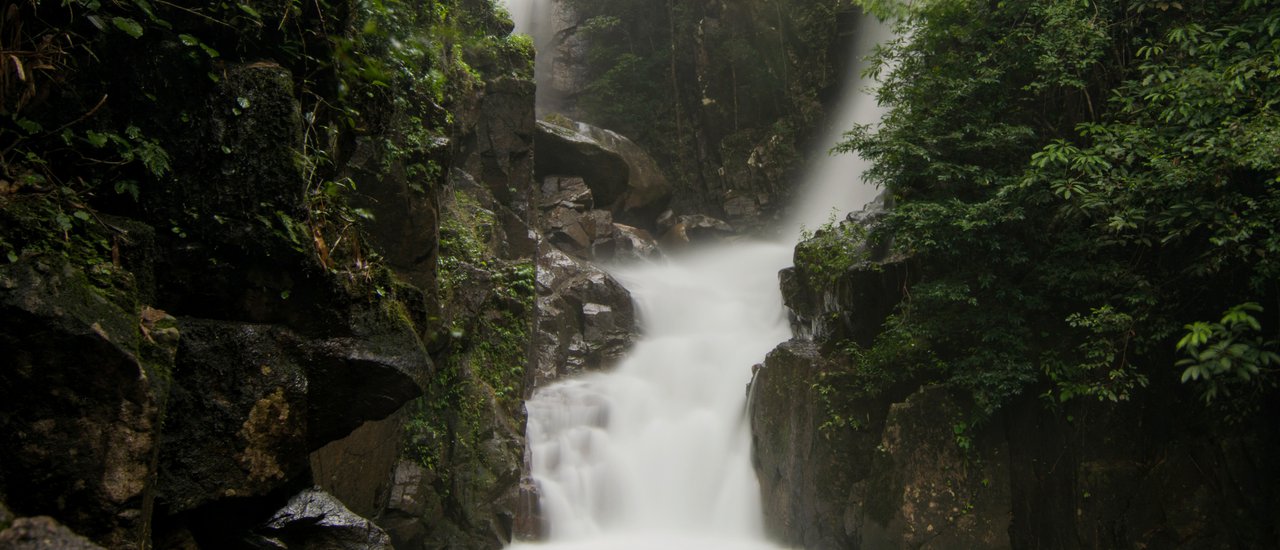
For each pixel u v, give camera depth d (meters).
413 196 8.58
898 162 11.84
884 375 12.08
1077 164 9.80
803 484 12.66
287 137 4.56
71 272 3.62
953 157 11.85
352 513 5.30
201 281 4.42
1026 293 11.20
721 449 14.88
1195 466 10.20
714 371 16.62
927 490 11.36
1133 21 11.09
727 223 26.50
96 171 4.25
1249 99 9.43
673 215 24.92
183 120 4.41
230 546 4.78
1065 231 10.75
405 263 8.50
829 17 26.53
